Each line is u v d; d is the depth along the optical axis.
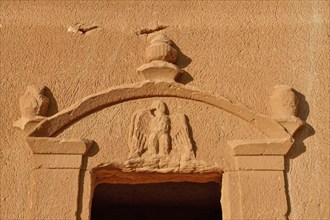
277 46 4.67
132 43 4.65
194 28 4.72
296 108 4.29
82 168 4.02
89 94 4.38
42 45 4.60
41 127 4.06
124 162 4.04
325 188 4.05
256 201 3.94
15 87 4.40
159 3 4.86
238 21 4.78
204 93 4.25
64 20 4.73
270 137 4.16
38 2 4.82
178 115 4.21
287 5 4.89
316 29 4.76
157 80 4.28
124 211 6.80
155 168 4.05
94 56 4.56
